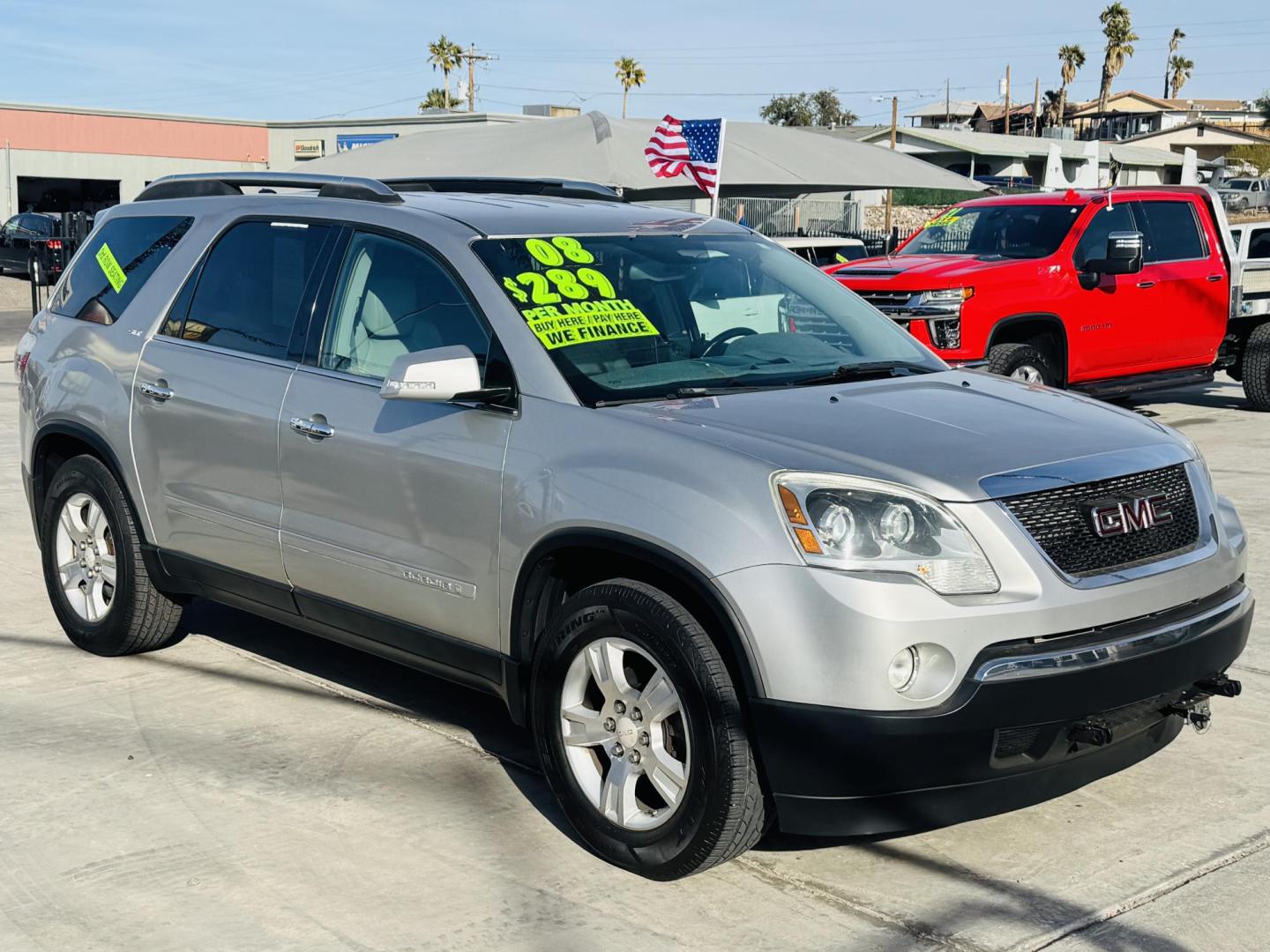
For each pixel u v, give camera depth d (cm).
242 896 358
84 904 354
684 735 356
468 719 488
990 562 338
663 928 341
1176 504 381
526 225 448
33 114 4566
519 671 395
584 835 379
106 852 383
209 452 483
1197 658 366
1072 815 407
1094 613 347
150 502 514
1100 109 8775
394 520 421
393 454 418
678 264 460
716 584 338
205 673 537
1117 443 381
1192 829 397
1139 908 350
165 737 469
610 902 355
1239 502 851
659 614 350
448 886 364
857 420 377
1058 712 338
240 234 503
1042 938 335
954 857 380
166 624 544
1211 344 1218
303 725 481
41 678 530
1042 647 339
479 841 391
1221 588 390
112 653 553
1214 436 1134
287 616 479
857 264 1146
